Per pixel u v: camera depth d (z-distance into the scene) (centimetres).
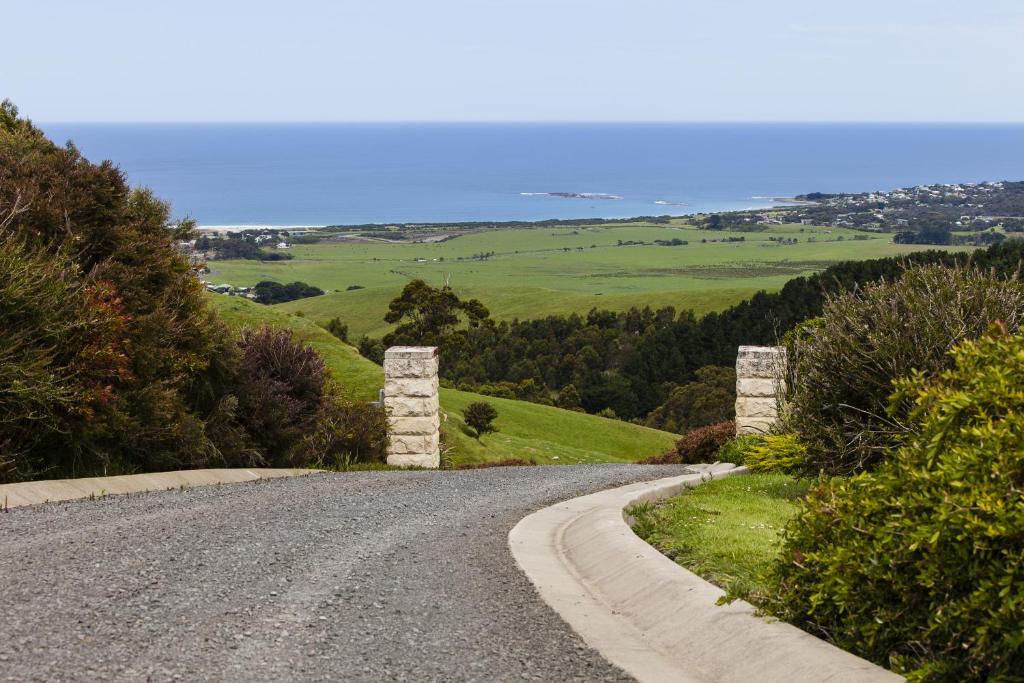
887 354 1032
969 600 464
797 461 1153
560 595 703
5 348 1166
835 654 512
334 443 1775
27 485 1088
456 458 2686
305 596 669
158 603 637
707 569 748
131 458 1376
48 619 593
